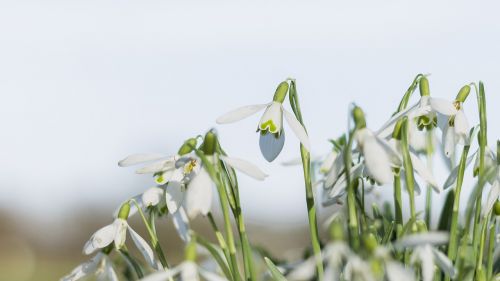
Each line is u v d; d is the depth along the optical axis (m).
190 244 0.50
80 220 2.85
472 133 0.56
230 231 0.52
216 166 0.53
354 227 0.51
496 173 0.54
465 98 0.55
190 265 0.50
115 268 0.57
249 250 0.55
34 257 2.72
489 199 0.54
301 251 0.69
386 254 0.48
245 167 0.53
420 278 0.54
